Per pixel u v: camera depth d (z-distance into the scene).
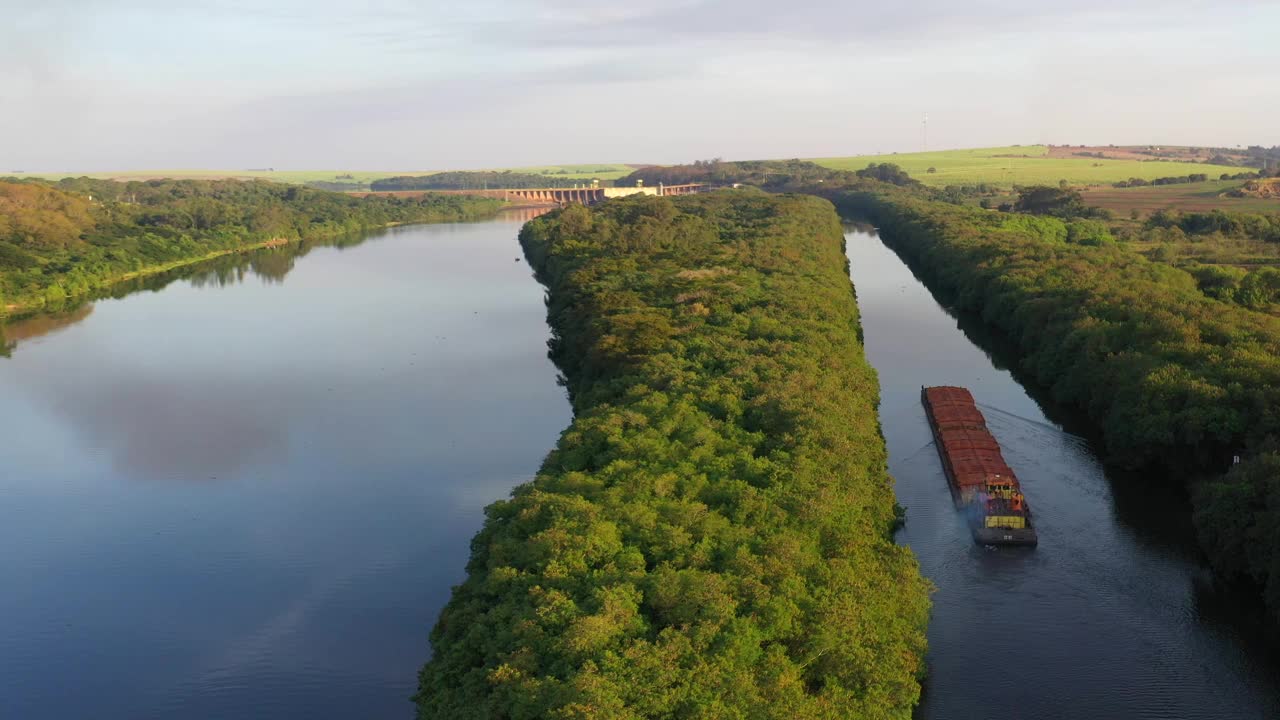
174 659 92.81
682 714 60.84
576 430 107.69
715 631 67.81
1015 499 110.25
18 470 138.50
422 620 98.69
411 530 118.31
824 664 71.00
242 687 88.19
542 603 70.31
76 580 107.38
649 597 71.62
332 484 132.38
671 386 120.75
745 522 85.00
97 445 148.12
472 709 63.12
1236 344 135.38
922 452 134.25
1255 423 114.06
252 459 142.00
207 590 105.06
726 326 155.12
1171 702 81.62
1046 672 85.56
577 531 79.75
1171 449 121.31
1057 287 189.25
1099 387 139.50
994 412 151.75
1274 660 86.88
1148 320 153.12
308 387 178.38
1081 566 102.94
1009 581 100.25
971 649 88.94
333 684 88.69
